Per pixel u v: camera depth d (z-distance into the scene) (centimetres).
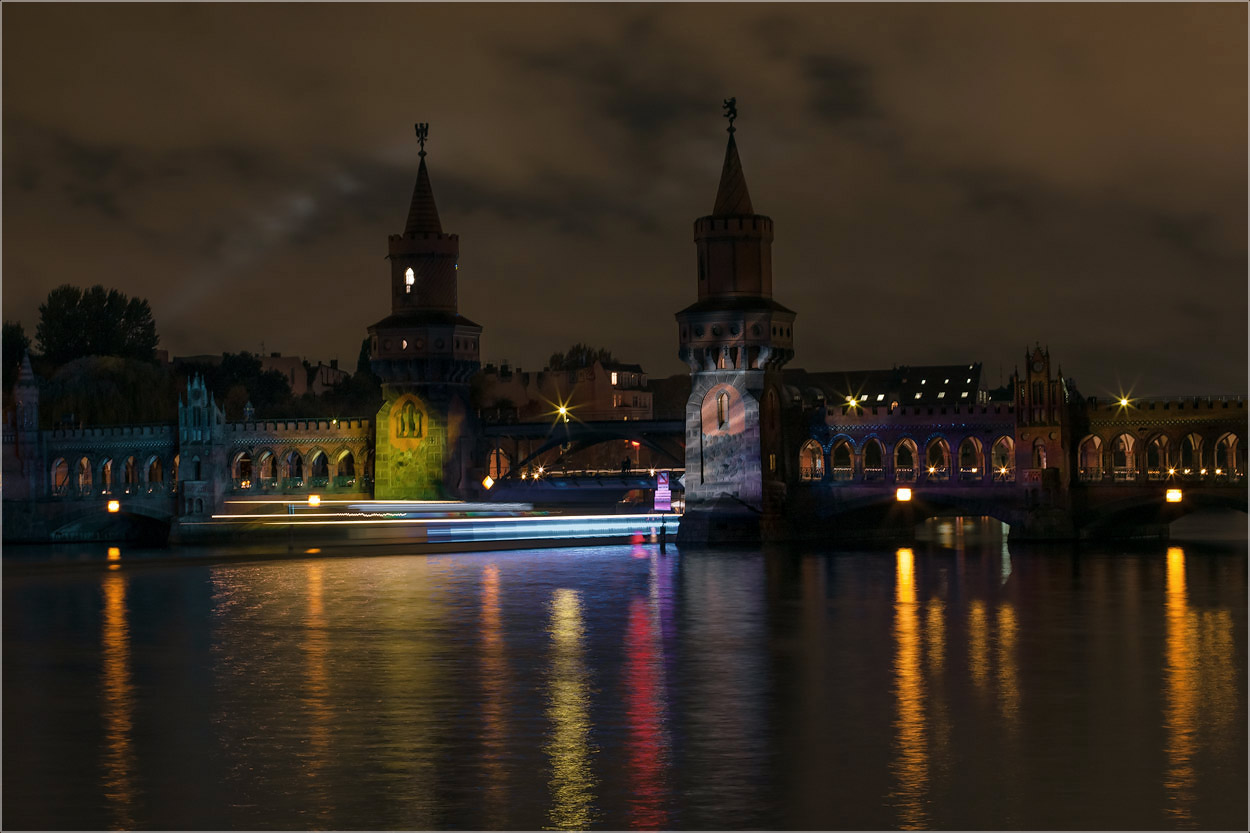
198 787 4431
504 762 4697
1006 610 8194
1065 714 5325
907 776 4500
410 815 4150
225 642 7212
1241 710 5375
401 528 13788
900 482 12962
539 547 13000
